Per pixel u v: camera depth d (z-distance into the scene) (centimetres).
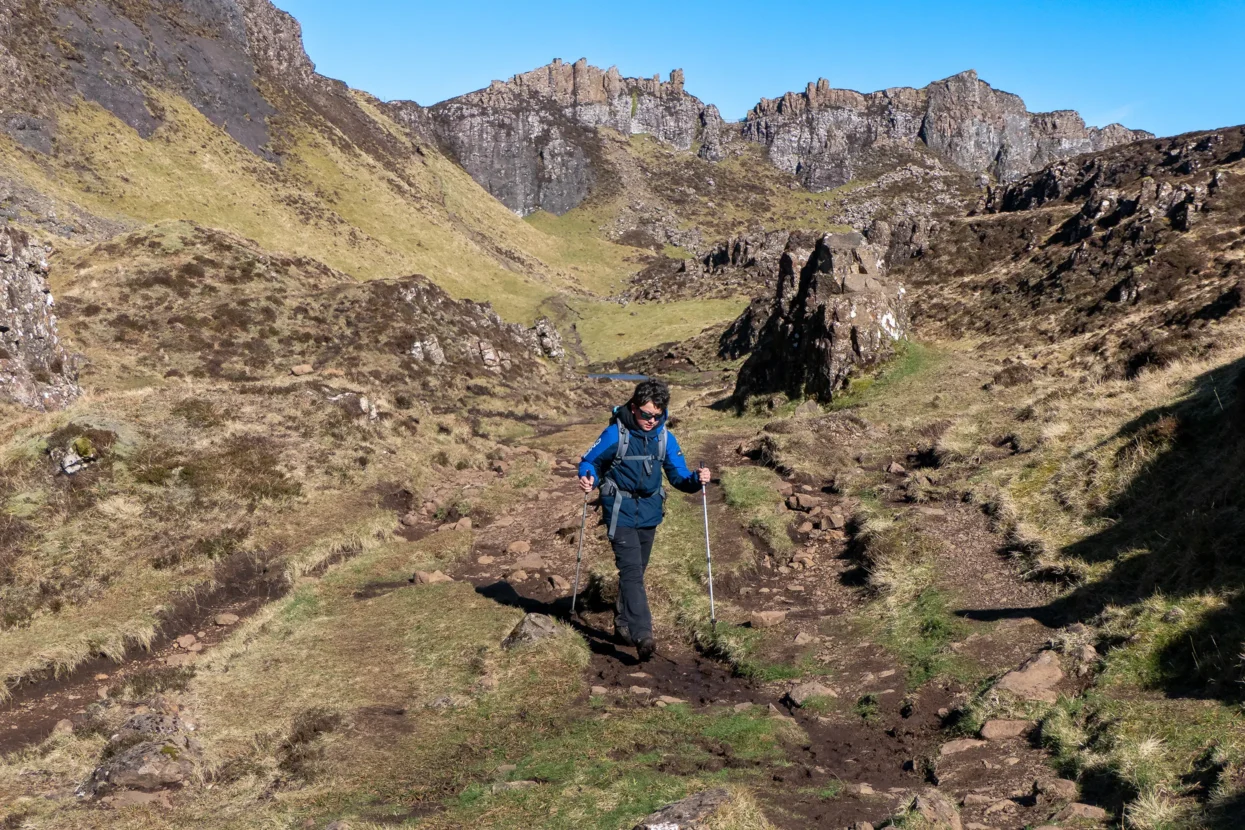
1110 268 4784
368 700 716
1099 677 585
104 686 927
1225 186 5019
